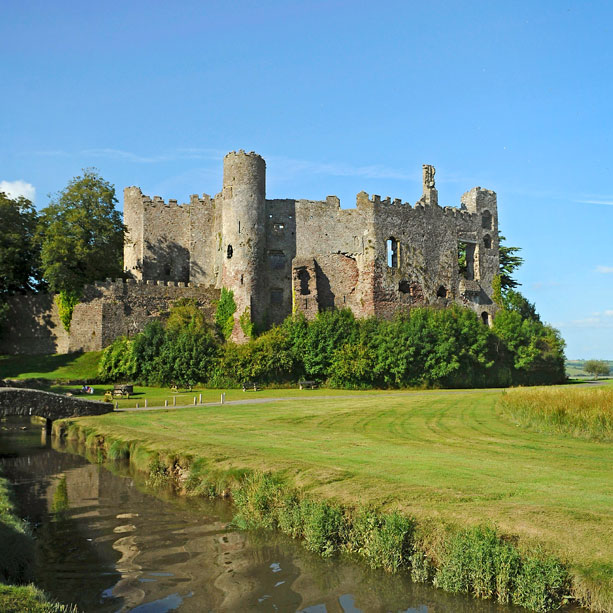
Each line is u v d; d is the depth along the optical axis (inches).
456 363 2289.6
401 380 2252.7
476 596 465.1
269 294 2539.4
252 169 2514.8
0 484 807.7
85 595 474.6
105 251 2440.9
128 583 498.6
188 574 517.0
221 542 594.6
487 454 801.6
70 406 1402.6
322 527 570.9
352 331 2320.4
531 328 2719.0
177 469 862.5
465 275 2999.5
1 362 2187.5
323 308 2568.9
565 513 504.1
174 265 2719.0
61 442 1267.2
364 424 1156.5
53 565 539.5
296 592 480.4
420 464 724.0
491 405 1417.3
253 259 2464.3
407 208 2746.1
